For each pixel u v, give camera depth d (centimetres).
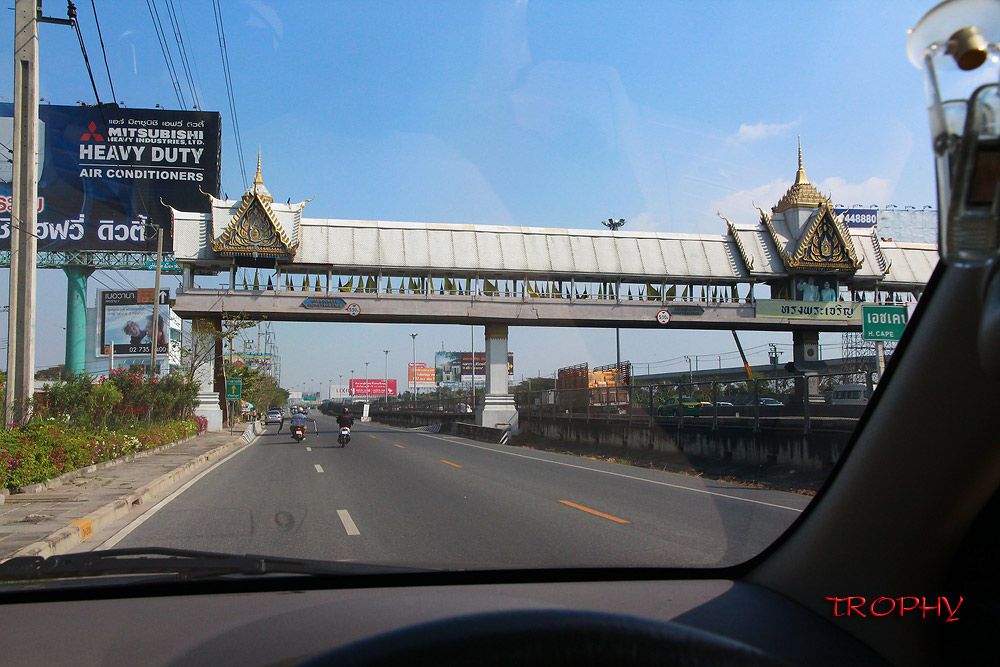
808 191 4009
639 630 163
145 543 788
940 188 148
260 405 9206
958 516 248
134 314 4975
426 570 429
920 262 4097
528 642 158
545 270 3800
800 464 1309
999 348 177
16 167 1362
